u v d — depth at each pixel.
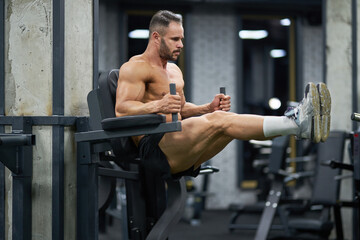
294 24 7.55
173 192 2.69
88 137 2.27
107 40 7.02
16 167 2.50
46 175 2.57
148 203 2.72
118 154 2.46
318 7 7.34
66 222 2.61
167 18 2.34
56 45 2.57
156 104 2.14
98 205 2.90
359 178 3.50
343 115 4.63
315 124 2.10
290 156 7.42
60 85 2.57
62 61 2.58
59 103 2.56
